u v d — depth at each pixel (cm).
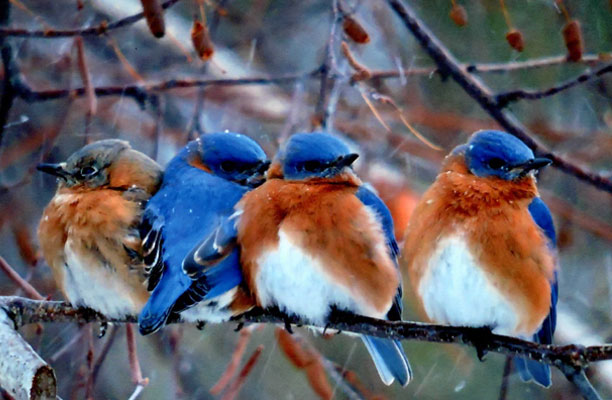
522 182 1020
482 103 1256
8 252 1453
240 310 1007
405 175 1495
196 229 1005
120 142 1102
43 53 1566
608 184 1214
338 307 991
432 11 1587
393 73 1269
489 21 1550
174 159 1102
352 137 1508
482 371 1497
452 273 981
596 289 1506
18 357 875
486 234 977
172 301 954
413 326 968
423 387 1483
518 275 974
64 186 1074
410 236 1012
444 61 1269
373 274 986
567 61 1213
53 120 1491
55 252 1038
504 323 989
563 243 1450
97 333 1470
